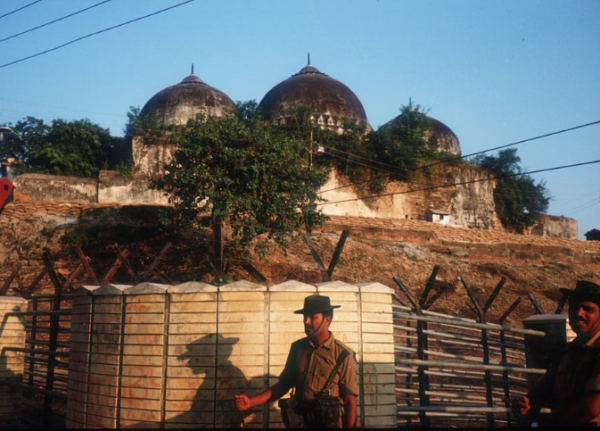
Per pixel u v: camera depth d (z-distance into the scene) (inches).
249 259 773.9
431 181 1347.2
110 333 259.9
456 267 1013.8
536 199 1603.1
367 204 1256.2
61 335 600.1
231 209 766.5
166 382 243.0
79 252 392.8
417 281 924.6
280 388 193.3
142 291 254.2
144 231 897.5
